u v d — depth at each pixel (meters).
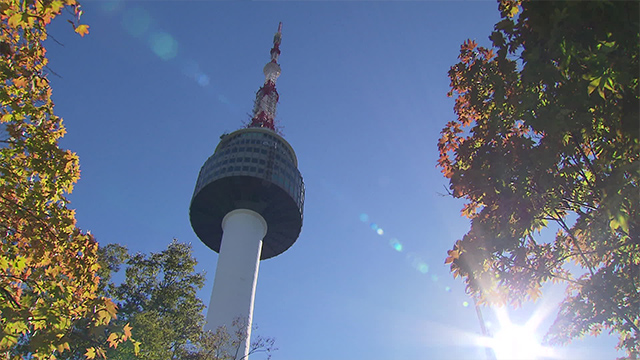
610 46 9.81
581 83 11.25
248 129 85.25
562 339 16.19
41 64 13.54
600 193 12.09
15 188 13.37
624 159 11.58
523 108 12.25
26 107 13.38
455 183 14.62
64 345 10.42
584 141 13.09
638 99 10.81
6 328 10.16
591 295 14.52
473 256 14.64
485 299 15.15
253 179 74.00
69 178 14.17
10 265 13.34
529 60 11.49
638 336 13.67
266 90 96.38
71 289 13.05
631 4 10.15
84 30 11.73
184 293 39.94
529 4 11.71
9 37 12.73
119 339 11.71
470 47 17.56
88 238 14.35
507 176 13.62
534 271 14.71
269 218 77.50
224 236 71.69
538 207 13.88
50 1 11.34
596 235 14.12
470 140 15.91
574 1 10.31
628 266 14.13
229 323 60.88
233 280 65.50
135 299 38.88
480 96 15.93
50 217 13.58
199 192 75.00
